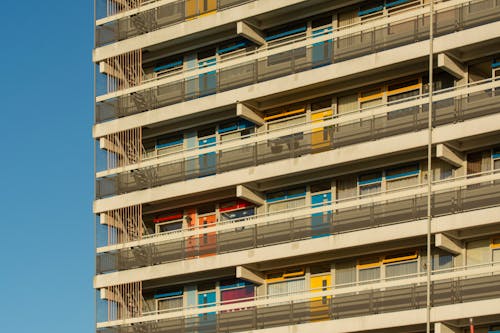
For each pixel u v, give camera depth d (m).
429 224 60.00
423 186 61.78
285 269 65.38
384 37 63.44
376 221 62.19
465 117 60.78
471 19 61.16
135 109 70.81
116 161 70.88
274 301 63.72
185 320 66.69
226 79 68.06
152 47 71.19
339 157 63.31
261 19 67.56
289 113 66.88
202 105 68.19
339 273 63.78
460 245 60.66
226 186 66.62
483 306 58.03
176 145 70.50
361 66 63.38
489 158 60.94
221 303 67.06
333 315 62.09
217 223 67.31
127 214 69.75
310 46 65.62
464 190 60.25
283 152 65.56
